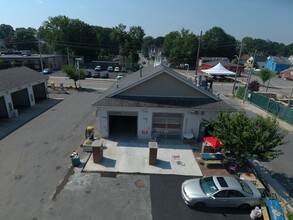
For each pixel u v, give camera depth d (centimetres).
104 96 1814
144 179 1312
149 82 1788
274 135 1316
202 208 1102
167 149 1677
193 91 1817
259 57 11156
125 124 2139
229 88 4631
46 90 3156
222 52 11331
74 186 1226
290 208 1141
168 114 1797
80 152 1603
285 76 7088
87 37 8694
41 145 1698
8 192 1163
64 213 1034
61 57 7269
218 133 1389
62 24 8338
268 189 1277
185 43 9325
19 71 2989
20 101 2753
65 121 2228
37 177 1297
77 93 3547
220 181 1154
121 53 8794
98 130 2003
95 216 1023
